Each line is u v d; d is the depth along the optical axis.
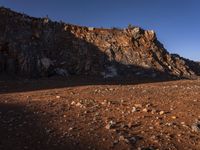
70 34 41.97
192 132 10.96
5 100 16.58
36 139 10.00
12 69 33.41
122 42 44.03
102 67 39.59
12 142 9.70
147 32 46.91
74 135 10.40
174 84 26.97
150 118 12.43
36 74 34.59
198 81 30.36
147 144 9.84
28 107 14.16
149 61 42.75
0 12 37.62
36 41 37.81
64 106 14.36
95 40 42.94
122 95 17.77
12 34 36.22
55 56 38.25
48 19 41.72
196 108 13.76
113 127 11.25
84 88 22.45
